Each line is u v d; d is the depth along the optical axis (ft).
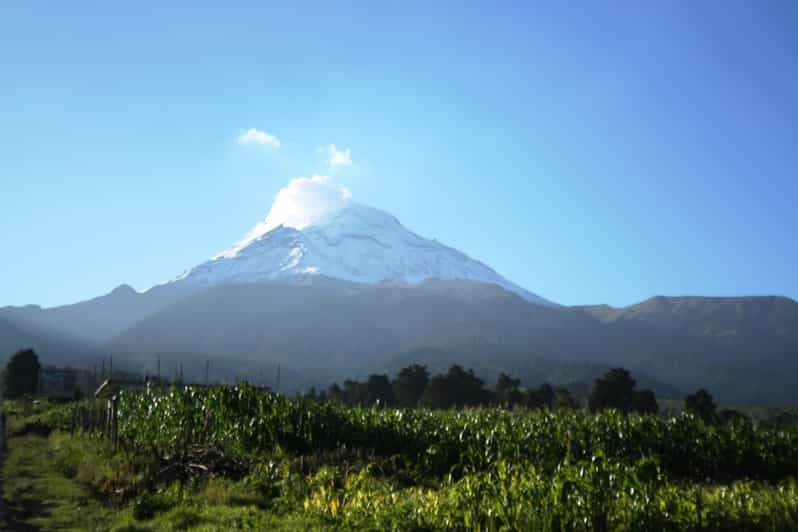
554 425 74.28
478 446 69.97
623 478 41.96
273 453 75.36
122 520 46.80
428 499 46.85
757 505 42.24
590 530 37.47
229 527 43.27
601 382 286.66
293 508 49.24
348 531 41.63
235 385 89.86
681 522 38.73
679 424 74.84
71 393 287.07
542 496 40.34
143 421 99.96
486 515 40.40
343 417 83.10
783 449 72.28
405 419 80.74
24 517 49.73
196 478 60.75
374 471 64.80
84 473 68.44
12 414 184.65
